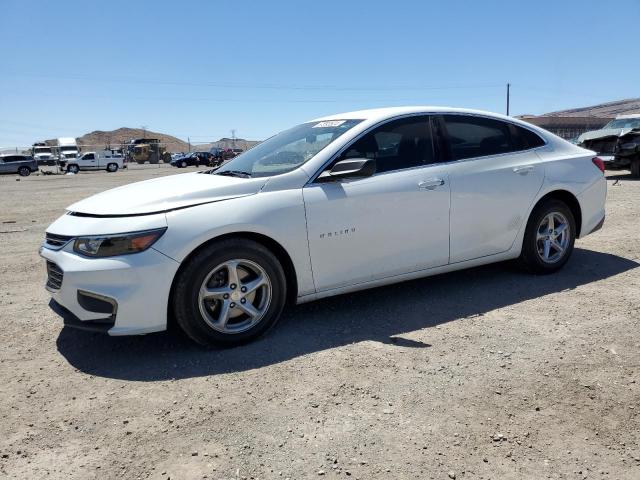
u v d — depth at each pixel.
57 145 64.06
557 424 2.65
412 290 4.76
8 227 9.95
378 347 3.58
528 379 3.09
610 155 14.41
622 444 2.48
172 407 2.91
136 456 2.48
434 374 3.18
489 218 4.60
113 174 39.38
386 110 4.46
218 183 3.83
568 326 3.85
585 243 6.47
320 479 2.28
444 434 2.59
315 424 2.70
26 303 4.86
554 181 4.94
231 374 3.27
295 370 3.29
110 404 2.96
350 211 3.94
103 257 3.36
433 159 4.42
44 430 2.73
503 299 4.47
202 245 3.50
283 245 3.71
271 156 4.37
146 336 3.93
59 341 3.92
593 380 3.06
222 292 3.56
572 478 2.26
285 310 4.34
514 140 4.93
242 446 2.53
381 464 2.37
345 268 3.99
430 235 4.31
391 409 2.81
